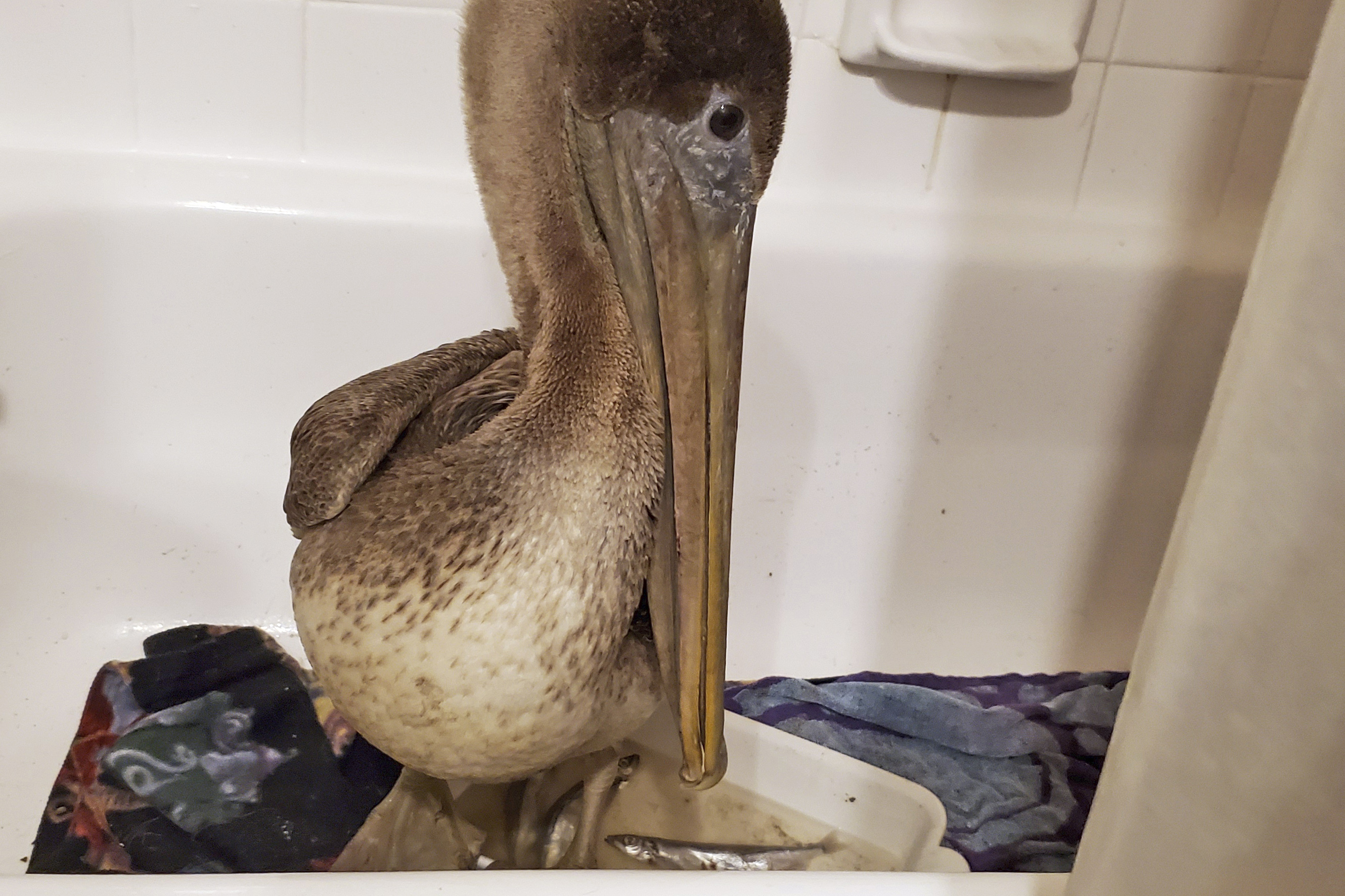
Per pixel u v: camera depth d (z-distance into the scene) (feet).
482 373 3.15
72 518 4.25
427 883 1.92
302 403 4.45
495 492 2.56
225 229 4.21
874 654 4.81
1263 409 1.29
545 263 2.82
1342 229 1.20
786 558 4.81
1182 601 1.42
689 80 2.56
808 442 4.73
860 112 4.65
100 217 4.08
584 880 1.95
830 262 4.52
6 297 3.96
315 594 2.68
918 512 4.83
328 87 4.37
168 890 1.87
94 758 3.74
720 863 3.47
